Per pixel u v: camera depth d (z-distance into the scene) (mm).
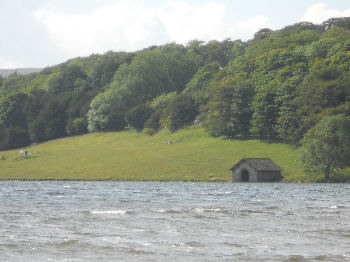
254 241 35000
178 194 87562
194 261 28656
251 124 195750
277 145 180625
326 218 48125
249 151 178000
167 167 168750
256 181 142750
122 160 184750
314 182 136875
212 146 191250
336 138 136125
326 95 162125
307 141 141875
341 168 136750
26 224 43656
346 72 180375
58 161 193125
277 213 53094
